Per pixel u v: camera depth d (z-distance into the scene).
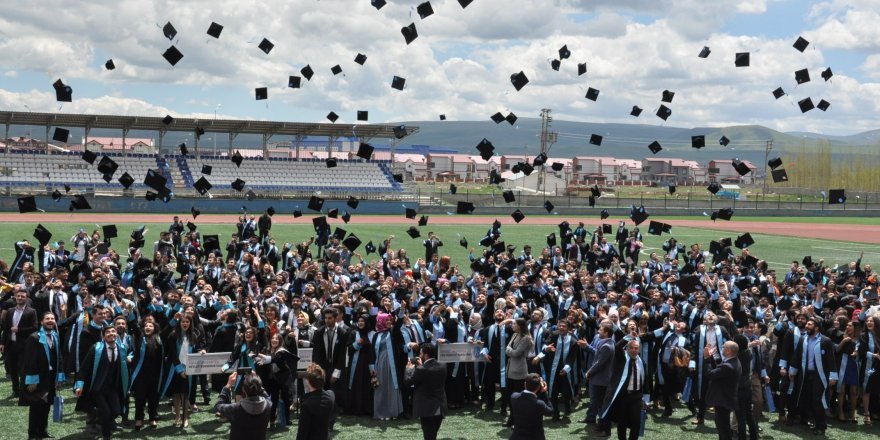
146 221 50.31
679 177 169.25
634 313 13.80
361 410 12.40
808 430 12.39
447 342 12.97
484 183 136.50
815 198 102.06
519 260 23.73
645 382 11.40
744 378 11.23
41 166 63.41
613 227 57.03
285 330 11.77
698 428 12.33
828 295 17.67
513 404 9.36
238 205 63.03
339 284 17.41
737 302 16.45
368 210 67.94
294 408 12.43
